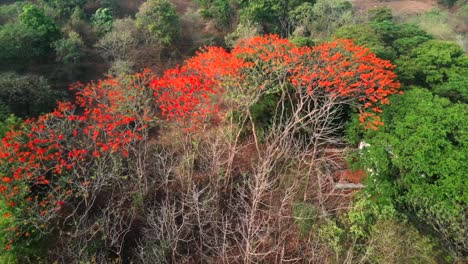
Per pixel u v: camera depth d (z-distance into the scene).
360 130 14.03
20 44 19.25
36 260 10.37
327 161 14.80
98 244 11.04
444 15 33.75
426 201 10.83
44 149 11.77
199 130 15.33
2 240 9.85
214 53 15.77
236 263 11.31
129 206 13.05
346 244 10.42
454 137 11.44
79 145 13.89
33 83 16.78
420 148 11.12
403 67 16.27
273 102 15.26
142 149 15.16
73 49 20.69
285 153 13.18
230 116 15.52
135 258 11.50
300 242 11.59
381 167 11.77
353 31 18.89
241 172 14.02
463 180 10.38
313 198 12.66
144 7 24.02
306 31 26.30
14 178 10.74
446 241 10.31
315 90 14.45
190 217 12.70
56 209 10.67
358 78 14.27
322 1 26.88
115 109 13.88
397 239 9.58
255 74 14.88
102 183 11.79
